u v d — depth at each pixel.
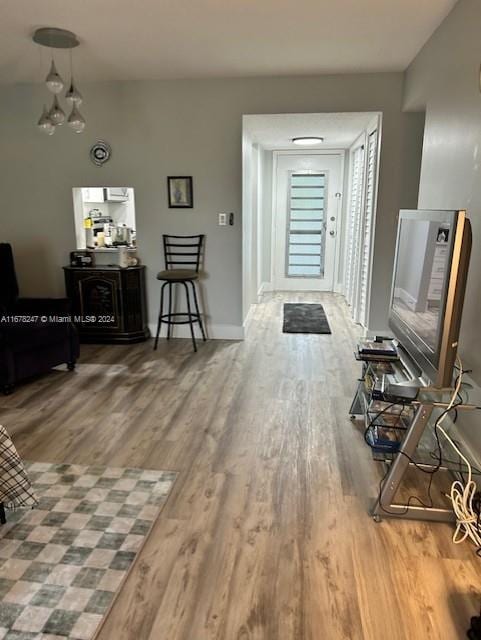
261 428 2.81
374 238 4.29
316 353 4.23
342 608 1.57
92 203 5.54
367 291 4.61
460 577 1.70
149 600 1.59
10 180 4.59
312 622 1.51
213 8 2.66
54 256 4.72
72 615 1.54
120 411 3.05
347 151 6.73
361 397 2.83
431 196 3.02
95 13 2.72
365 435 2.41
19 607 1.57
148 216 4.53
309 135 5.35
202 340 4.66
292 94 4.09
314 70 3.88
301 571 1.72
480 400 2.11
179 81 4.19
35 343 3.44
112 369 3.83
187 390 3.39
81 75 4.05
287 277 7.27
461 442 2.27
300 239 7.17
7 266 3.85
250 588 1.64
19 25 2.90
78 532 1.92
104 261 4.55
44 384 3.51
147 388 3.43
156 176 4.43
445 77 2.75
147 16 2.77
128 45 3.27
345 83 4.00
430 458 2.20
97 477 2.31
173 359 4.08
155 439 2.69
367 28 2.95
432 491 2.18
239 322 4.66
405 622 1.52
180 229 4.52
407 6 2.62
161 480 2.28
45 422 2.90
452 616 1.54
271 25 2.91
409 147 4.07
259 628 1.49
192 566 1.74
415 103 3.59
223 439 2.68
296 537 1.90
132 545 1.84
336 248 7.09
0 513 1.95
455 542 1.87
